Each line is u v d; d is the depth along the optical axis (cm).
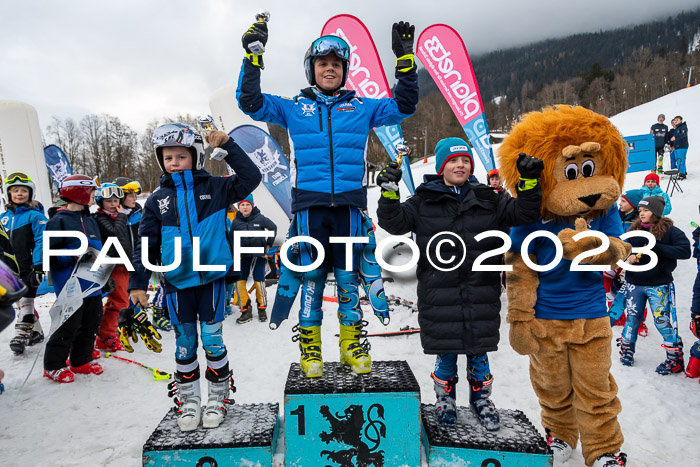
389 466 264
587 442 278
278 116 285
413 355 523
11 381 434
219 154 272
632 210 633
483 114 838
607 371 275
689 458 303
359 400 263
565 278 279
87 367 455
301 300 293
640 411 370
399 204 267
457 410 313
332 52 277
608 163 280
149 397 405
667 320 451
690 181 1420
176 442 262
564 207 273
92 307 452
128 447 315
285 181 956
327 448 263
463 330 269
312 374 280
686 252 430
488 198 278
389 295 769
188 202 278
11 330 610
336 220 279
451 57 844
